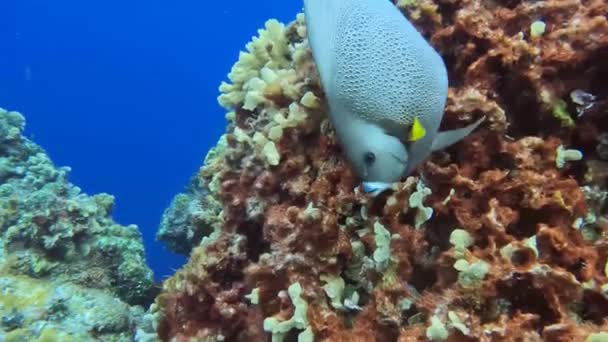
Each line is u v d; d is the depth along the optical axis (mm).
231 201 1102
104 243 2146
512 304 782
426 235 916
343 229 924
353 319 887
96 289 2059
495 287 771
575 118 956
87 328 1791
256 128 1115
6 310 1801
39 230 2061
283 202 1005
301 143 992
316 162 972
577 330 717
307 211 887
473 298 774
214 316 1071
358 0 686
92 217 2195
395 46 672
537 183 869
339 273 915
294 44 1253
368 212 920
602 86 949
